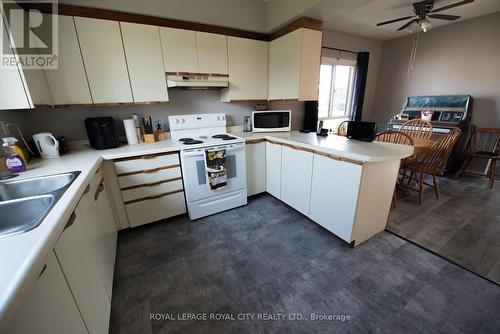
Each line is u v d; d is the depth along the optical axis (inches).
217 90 107.4
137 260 67.9
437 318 48.1
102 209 60.4
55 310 25.7
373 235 76.6
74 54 68.4
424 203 100.1
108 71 73.9
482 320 47.4
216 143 86.0
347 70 163.6
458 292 54.3
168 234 80.9
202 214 90.4
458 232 78.4
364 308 51.0
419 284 57.0
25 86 55.7
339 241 75.3
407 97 161.9
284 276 60.8
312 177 78.0
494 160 117.0
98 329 38.7
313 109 132.6
